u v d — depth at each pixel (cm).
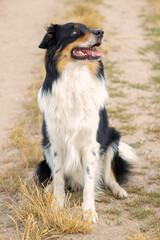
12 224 372
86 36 381
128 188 446
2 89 870
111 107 729
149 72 942
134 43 1188
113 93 796
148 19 1435
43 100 397
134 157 488
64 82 381
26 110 745
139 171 487
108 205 411
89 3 1700
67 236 347
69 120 386
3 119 704
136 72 943
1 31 1372
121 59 1052
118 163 464
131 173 476
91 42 382
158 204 399
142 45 1168
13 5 1736
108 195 442
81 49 385
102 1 1759
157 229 344
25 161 523
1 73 980
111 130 466
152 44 1173
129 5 1691
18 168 508
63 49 379
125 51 1123
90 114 387
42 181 450
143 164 507
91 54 380
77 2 1736
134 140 588
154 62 1017
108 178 456
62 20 1373
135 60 1042
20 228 365
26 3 1777
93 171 401
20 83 906
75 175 431
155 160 517
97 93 393
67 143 397
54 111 387
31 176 482
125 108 718
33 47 1203
